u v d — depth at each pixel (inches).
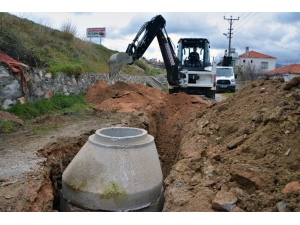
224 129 240.7
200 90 533.3
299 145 174.2
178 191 165.0
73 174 189.9
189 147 234.5
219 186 164.7
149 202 185.3
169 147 333.1
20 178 172.7
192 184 171.9
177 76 493.0
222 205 138.5
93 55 689.6
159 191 193.9
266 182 153.9
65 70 417.4
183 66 534.6
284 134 189.2
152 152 203.5
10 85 312.0
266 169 163.2
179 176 184.2
